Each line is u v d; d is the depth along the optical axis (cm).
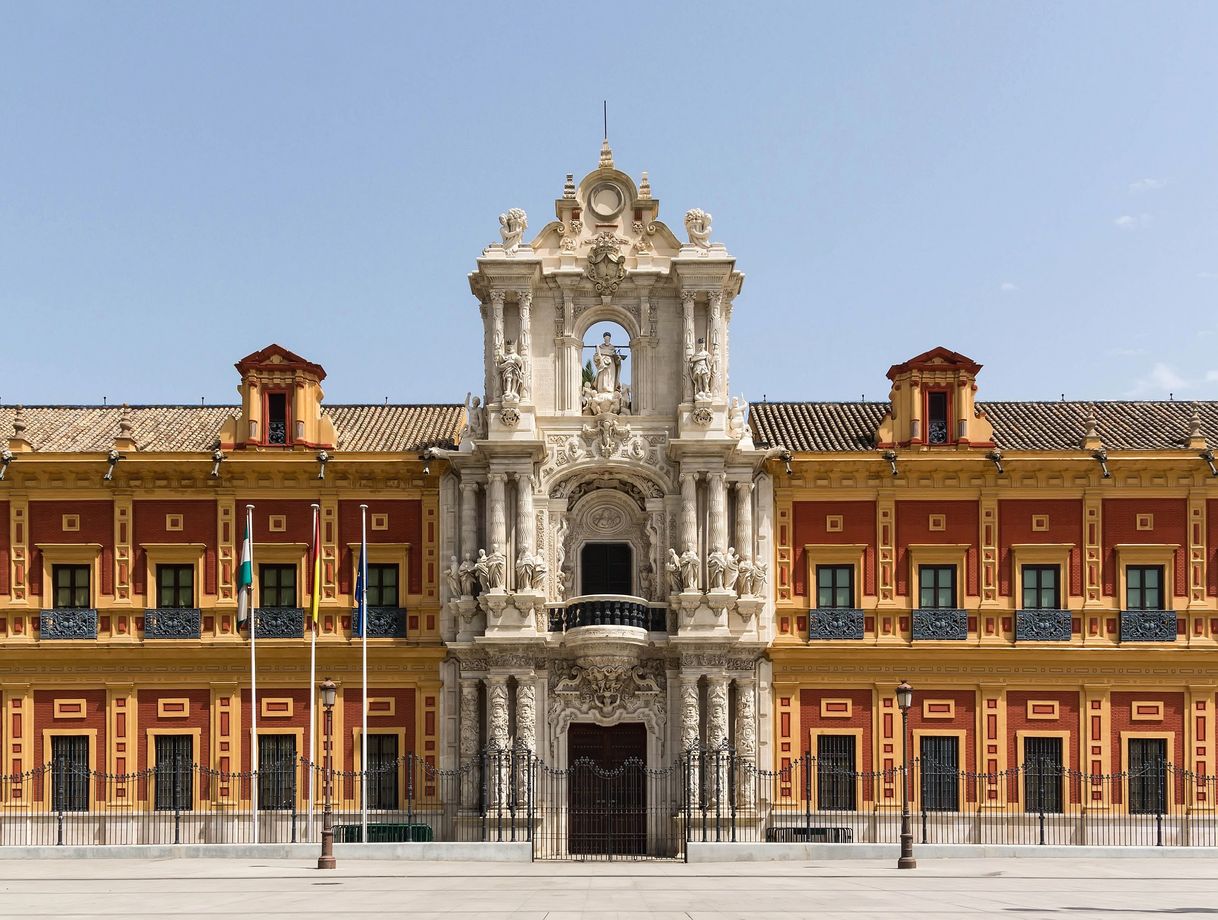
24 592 5156
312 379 5350
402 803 5069
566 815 5056
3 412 5728
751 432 5409
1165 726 5084
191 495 5206
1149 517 5172
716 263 5166
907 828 4162
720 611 5038
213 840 5022
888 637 5150
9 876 3853
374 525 5225
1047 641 5116
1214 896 3253
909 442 5241
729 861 4469
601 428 5181
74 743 5094
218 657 5103
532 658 5031
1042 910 2880
